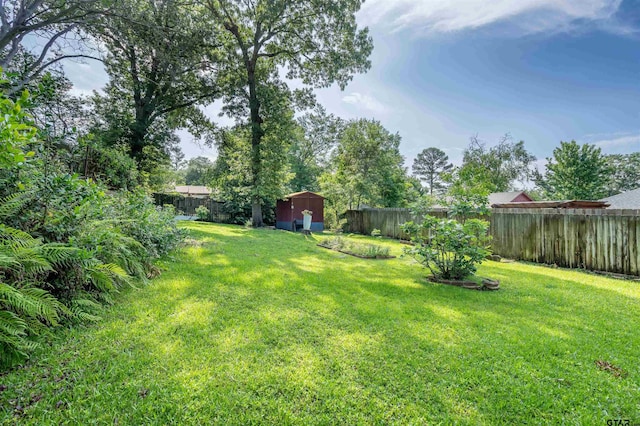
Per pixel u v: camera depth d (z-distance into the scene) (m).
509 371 2.13
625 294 4.18
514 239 7.41
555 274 5.56
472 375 2.06
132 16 8.19
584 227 6.09
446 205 5.10
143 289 3.58
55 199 2.80
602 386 1.99
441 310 3.32
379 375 2.02
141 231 4.35
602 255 5.78
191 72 12.61
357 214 14.23
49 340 2.25
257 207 14.44
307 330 2.67
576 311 3.45
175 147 14.78
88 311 2.73
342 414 1.65
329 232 14.16
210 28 11.22
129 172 7.64
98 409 1.60
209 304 3.18
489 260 7.30
